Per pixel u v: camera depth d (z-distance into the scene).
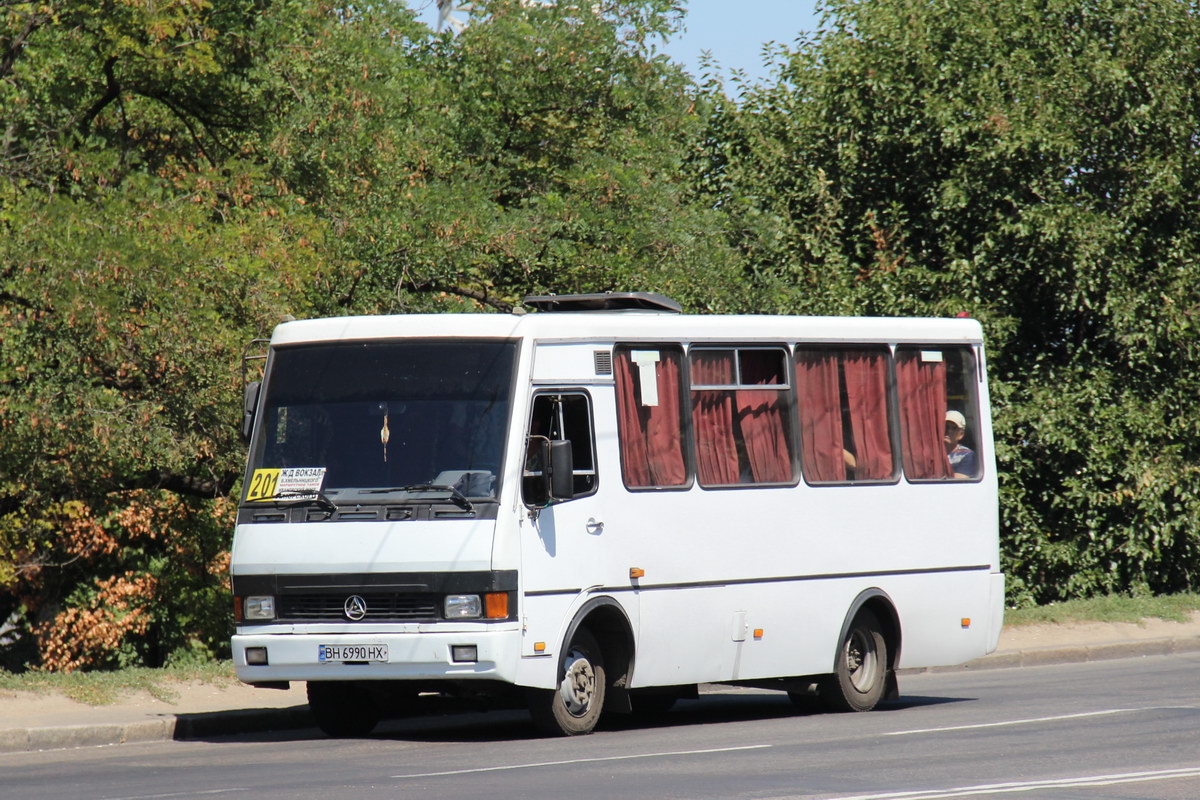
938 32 67.94
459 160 71.81
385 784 23.44
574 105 77.69
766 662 34.81
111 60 51.47
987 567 39.50
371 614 29.97
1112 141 65.69
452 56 77.06
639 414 33.03
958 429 39.44
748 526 34.56
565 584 30.88
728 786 22.61
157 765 27.48
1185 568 67.31
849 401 37.19
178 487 56.81
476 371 30.95
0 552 62.28
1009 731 30.17
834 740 29.33
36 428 43.47
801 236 69.12
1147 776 23.22
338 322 32.00
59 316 42.69
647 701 38.19
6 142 50.56
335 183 55.28
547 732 31.11
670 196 67.12
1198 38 65.06
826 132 70.06
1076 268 63.56
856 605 36.53
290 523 30.67
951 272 65.88
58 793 23.52
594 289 63.69
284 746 30.72
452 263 59.09
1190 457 65.81
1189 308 64.31
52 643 70.38
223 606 71.50
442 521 29.91
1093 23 67.12
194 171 54.22
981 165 65.62
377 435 30.88
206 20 52.31
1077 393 64.62
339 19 61.31
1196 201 65.69
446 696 38.22
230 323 45.97
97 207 46.88
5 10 51.12
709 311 64.69
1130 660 50.72
